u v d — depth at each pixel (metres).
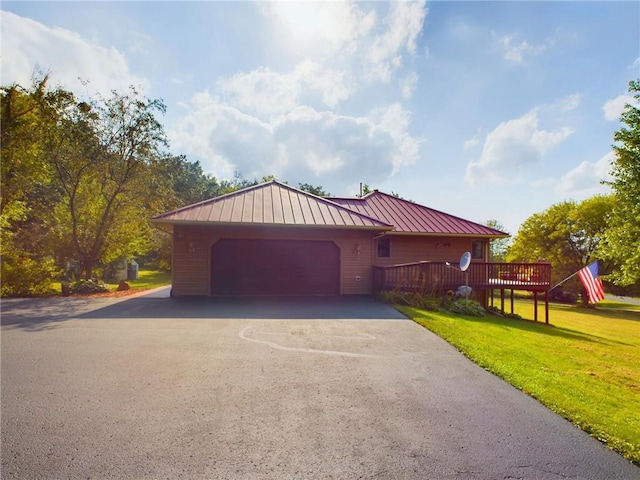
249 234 12.09
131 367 4.66
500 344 6.46
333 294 12.52
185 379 4.29
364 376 4.53
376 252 14.80
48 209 16.81
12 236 13.91
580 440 3.11
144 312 8.64
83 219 15.30
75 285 12.94
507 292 30.31
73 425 3.16
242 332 6.64
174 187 31.00
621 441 3.08
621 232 16.58
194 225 11.45
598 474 2.65
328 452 2.84
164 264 26.34
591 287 12.04
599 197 25.67
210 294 11.83
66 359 4.95
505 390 4.18
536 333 8.95
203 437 3.01
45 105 13.05
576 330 12.06
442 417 3.48
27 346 5.58
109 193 14.95
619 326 15.02
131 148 14.41
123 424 3.20
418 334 6.73
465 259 10.76
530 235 29.16
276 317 8.16
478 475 2.60
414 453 2.85
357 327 7.25
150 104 14.57
